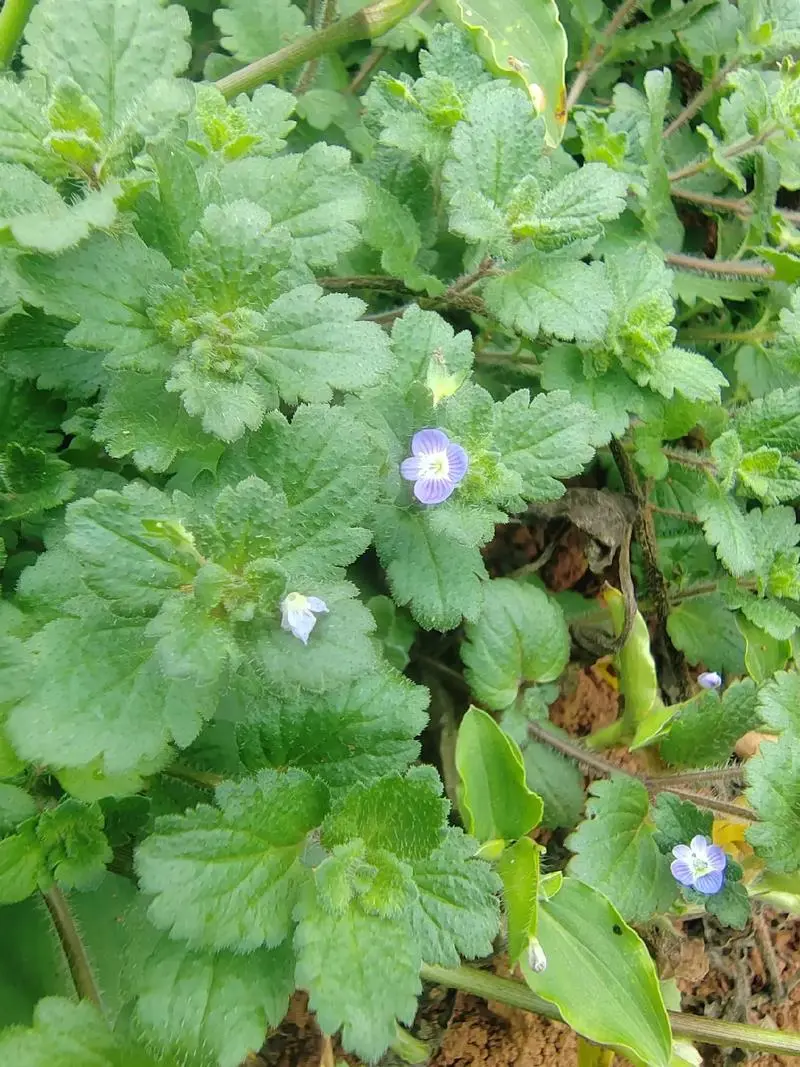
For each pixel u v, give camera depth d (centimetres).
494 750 14
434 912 11
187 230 11
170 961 10
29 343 12
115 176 11
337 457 11
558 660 16
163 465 11
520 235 14
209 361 10
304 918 10
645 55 22
